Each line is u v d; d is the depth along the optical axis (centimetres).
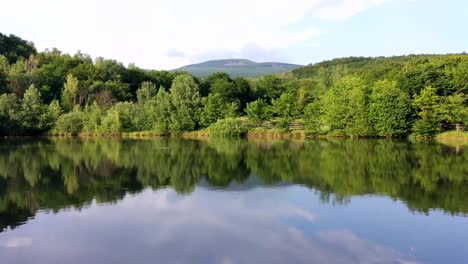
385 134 8219
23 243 2158
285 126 9169
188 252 2036
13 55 13450
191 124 9769
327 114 8675
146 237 2242
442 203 2908
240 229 2370
